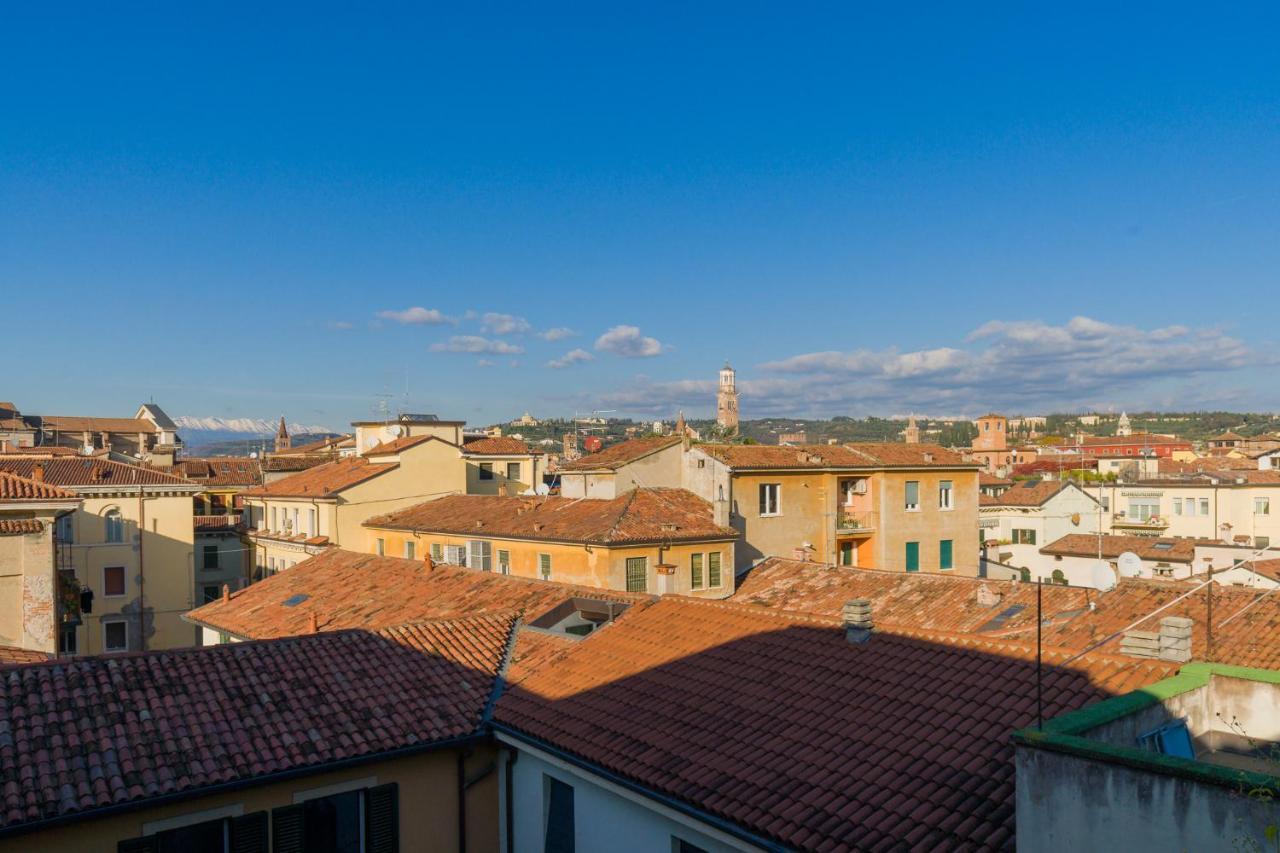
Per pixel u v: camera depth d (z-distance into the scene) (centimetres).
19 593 2472
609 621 2036
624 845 1408
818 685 1498
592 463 4641
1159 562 5441
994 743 1209
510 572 3922
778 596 3609
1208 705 1145
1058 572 6197
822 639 1675
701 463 4553
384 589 2939
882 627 1670
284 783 1447
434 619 2089
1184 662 1305
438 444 5500
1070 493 6944
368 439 6644
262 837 1423
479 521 4247
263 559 5953
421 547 4553
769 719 1419
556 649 1939
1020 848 898
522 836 1634
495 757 1695
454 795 1638
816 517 4828
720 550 3778
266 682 1653
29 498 2467
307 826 1477
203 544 6319
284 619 2814
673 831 1321
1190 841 775
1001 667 1423
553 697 1688
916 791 1140
